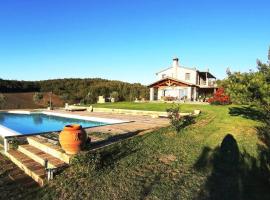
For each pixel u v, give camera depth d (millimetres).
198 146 11414
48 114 29016
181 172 8570
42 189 7359
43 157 9414
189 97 40156
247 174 8422
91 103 42125
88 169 8141
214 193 7156
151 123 17391
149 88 46562
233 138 12445
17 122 23625
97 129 14242
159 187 7434
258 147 10969
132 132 13391
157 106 29969
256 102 11797
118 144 10742
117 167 8742
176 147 11234
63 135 8906
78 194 6980
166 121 18781
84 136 9172
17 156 10242
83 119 23906
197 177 8195
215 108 25875
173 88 41656
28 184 7828
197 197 6930
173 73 45219
